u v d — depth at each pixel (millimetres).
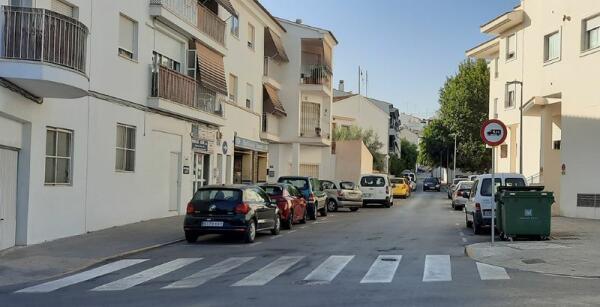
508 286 9695
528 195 15547
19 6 13438
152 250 14383
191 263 12352
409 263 12328
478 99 56594
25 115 13695
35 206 14336
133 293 9250
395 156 85188
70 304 8445
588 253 13102
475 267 11805
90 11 16625
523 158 35125
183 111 22438
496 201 16688
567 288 9547
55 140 15305
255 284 9961
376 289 9422
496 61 40688
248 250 14430
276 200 19672
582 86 24469
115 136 18328
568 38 25547
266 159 36250
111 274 11086
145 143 20453
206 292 9258
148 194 20906
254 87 33781
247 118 32469
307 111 39500
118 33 18359
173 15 21344
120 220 18797
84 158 16531
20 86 13164
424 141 71562
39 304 8461
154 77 20656
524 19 33875
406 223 22844
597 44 23906
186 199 24047
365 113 73062
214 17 25969
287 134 38531
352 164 49906
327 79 40156
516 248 13852
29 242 14148
